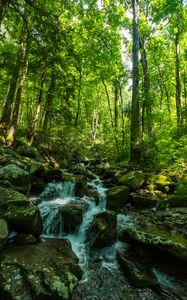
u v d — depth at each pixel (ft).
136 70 44.83
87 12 60.34
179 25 59.06
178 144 32.37
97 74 67.15
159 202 26.17
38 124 76.54
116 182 32.37
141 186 29.91
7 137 42.73
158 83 79.46
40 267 13.93
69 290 13.29
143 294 15.01
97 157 60.23
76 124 69.46
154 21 55.16
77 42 63.10
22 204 18.33
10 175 24.08
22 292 12.39
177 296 14.99
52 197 26.78
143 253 17.70
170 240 17.12
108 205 25.91
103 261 17.84
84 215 23.20
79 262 17.38
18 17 40.68
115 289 15.25
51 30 34.96
